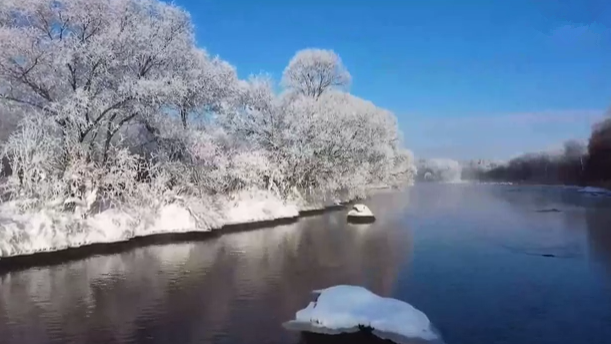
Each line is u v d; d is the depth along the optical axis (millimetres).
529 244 27484
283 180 42438
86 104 25797
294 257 23391
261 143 42312
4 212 22141
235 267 20969
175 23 30938
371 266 21312
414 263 22047
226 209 34750
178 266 21156
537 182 131375
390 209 50688
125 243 25516
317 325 13250
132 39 28203
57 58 25672
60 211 24047
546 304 15648
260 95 41750
